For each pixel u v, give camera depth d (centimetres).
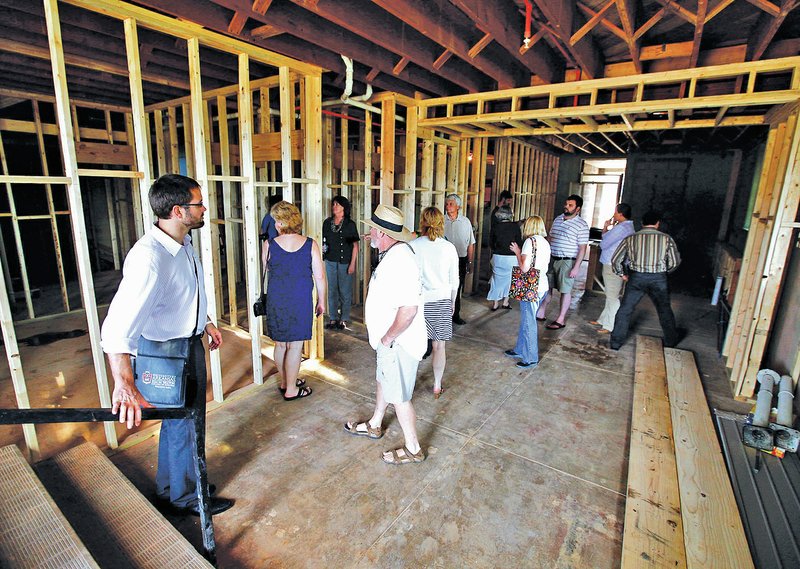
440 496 239
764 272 338
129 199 771
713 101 353
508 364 422
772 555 198
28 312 534
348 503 232
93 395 333
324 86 516
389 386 252
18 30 344
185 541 183
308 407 331
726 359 442
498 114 453
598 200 1373
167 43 382
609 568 196
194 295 204
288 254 310
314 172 383
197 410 164
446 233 523
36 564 149
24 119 620
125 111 604
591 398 357
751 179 700
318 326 410
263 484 245
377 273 244
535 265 397
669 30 352
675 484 249
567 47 331
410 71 448
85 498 205
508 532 216
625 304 460
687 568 190
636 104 383
